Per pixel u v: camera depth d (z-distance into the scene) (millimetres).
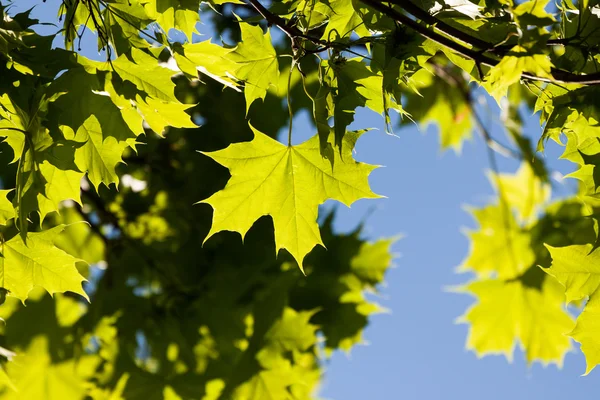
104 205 5910
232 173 2670
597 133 2502
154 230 6113
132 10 2539
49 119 2490
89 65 2518
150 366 5809
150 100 2594
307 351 6379
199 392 5625
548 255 6938
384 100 2363
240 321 5926
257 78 2695
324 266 6699
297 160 2693
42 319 5652
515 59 1979
